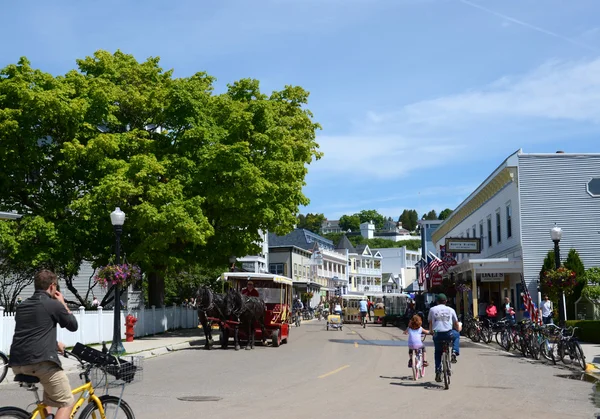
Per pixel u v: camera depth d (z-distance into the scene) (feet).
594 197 121.39
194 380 52.70
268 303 91.97
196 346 90.74
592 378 56.90
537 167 123.03
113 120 103.50
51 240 97.19
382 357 74.08
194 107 105.91
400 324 168.14
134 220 100.12
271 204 112.27
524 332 79.00
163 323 119.34
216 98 111.86
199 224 98.37
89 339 86.63
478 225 155.84
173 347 86.38
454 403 41.57
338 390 46.96
